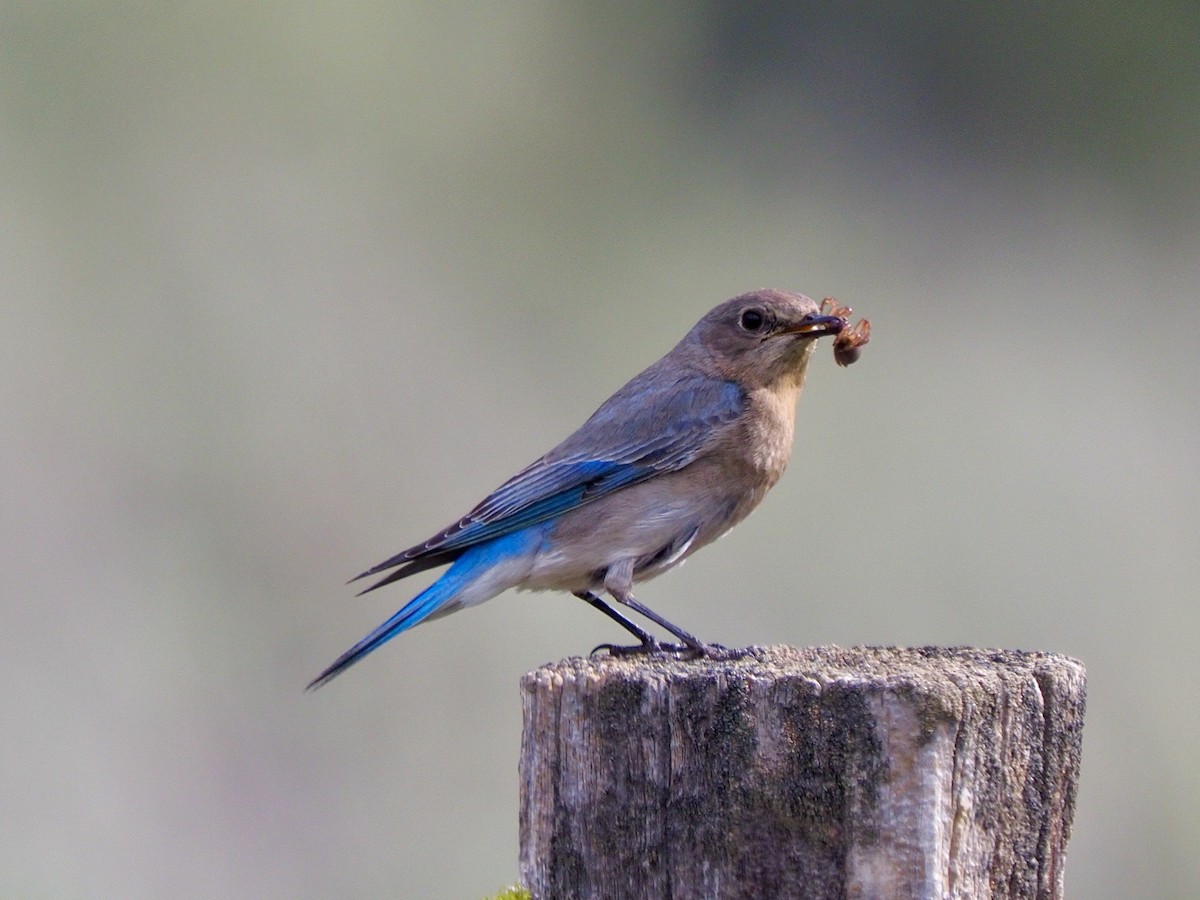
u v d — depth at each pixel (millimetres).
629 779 6418
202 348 17922
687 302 19641
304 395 17828
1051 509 16641
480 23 20047
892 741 6121
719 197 20438
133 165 18594
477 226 19531
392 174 19359
